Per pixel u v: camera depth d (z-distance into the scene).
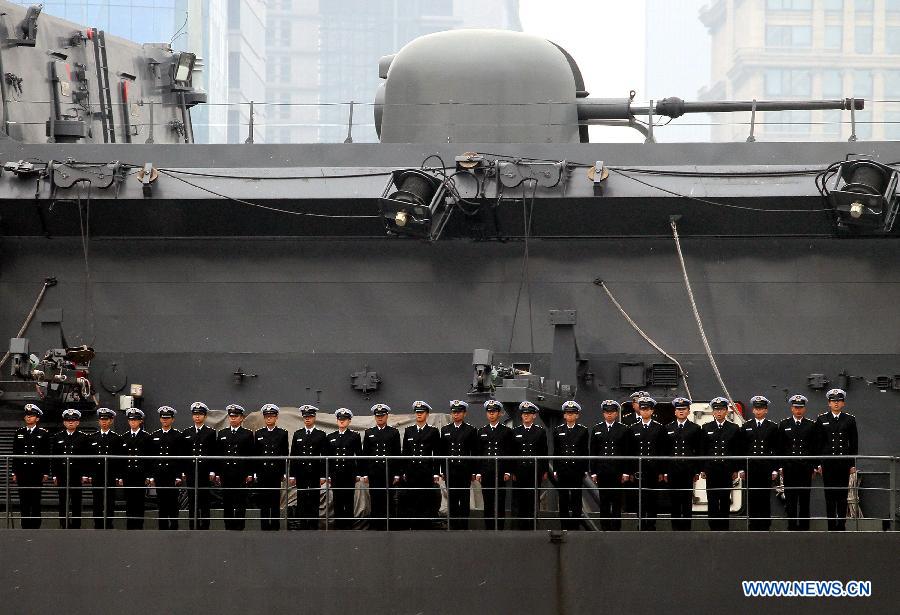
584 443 57.66
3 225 67.75
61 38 78.50
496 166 65.12
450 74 70.12
